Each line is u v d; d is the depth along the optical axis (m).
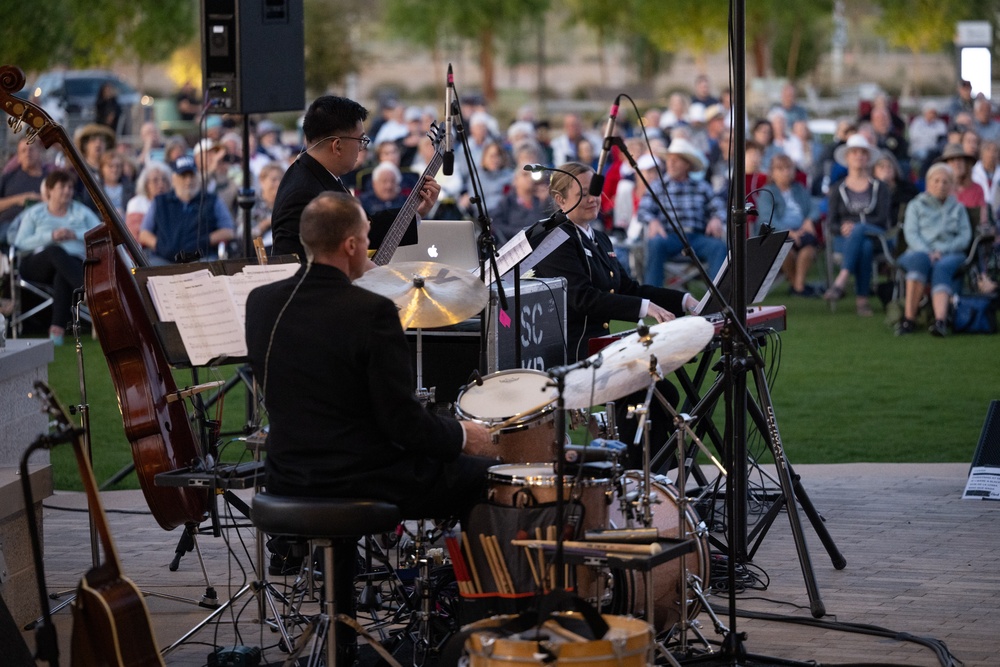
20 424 14.20
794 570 12.68
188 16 56.31
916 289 27.36
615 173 32.12
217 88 17.50
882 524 14.21
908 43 65.06
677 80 73.38
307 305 9.48
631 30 68.50
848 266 30.28
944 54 69.81
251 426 11.21
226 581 12.72
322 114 12.42
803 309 31.17
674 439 13.05
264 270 10.73
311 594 10.55
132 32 55.00
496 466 9.84
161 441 10.93
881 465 16.86
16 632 9.73
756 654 10.28
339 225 9.51
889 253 29.70
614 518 10.24
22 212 27.94
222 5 17.42
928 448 18.03
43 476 11.76
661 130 40.00
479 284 11.02
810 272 36.72
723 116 37.50
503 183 33.09
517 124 40.81
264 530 9.37
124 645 8.36
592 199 14.64
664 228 29.34
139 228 28.73
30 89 50.03
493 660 8.07
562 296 14.35
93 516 11.47
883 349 25.84
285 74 17.80
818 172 37.47
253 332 9.67
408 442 9.36
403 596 10.65
